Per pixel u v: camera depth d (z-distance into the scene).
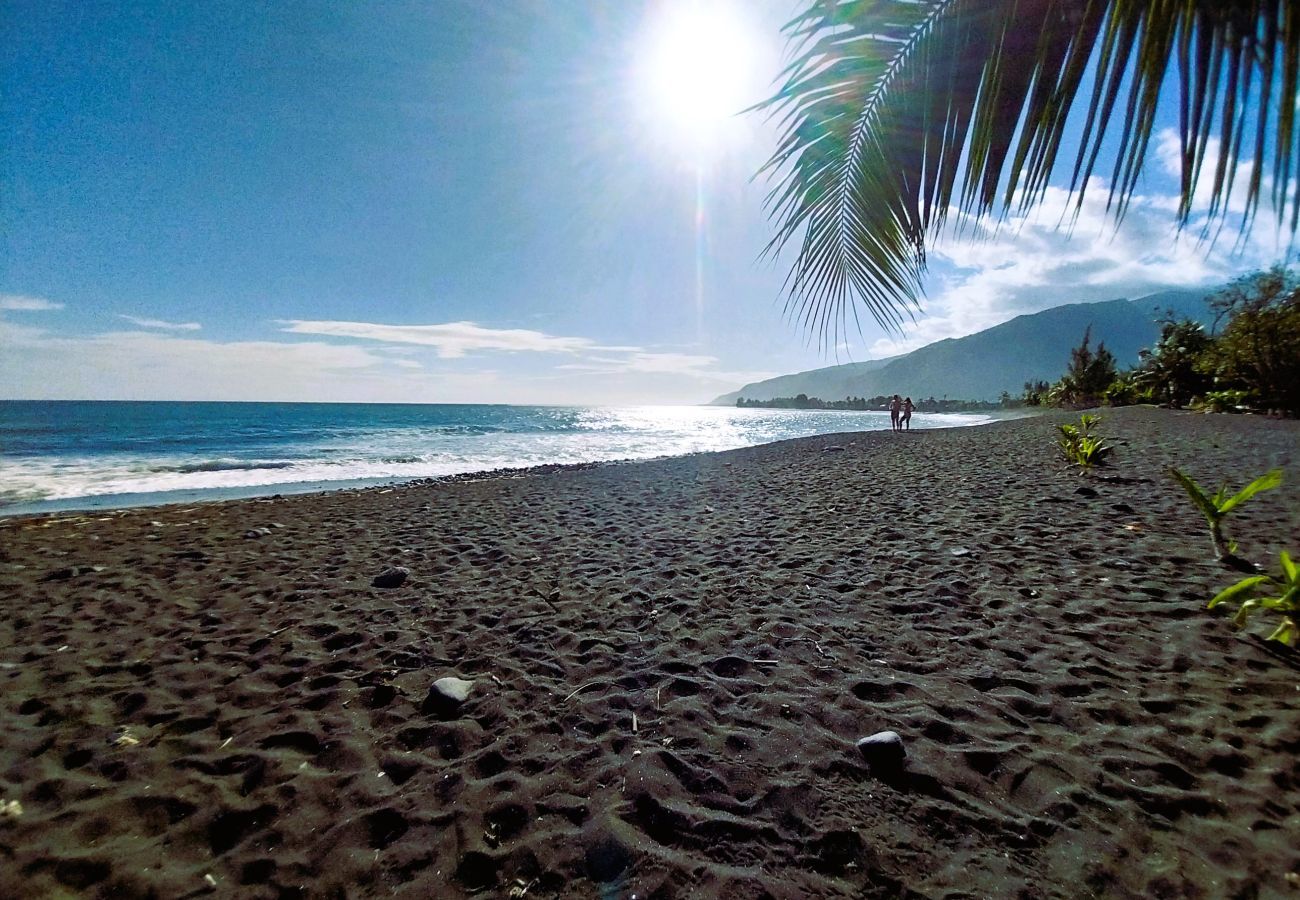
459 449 22.72
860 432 24.72
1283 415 15.77
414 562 5.26
